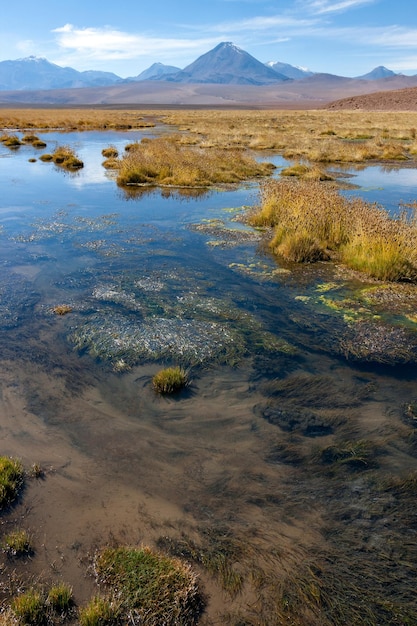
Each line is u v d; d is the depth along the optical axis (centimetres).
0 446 451
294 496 395
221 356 621
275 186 1498
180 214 1457
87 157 2734
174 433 475
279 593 308
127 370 585
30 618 286
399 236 938
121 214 1451
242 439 468
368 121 5581
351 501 389
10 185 1900
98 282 888
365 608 298
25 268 965
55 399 527
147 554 333
